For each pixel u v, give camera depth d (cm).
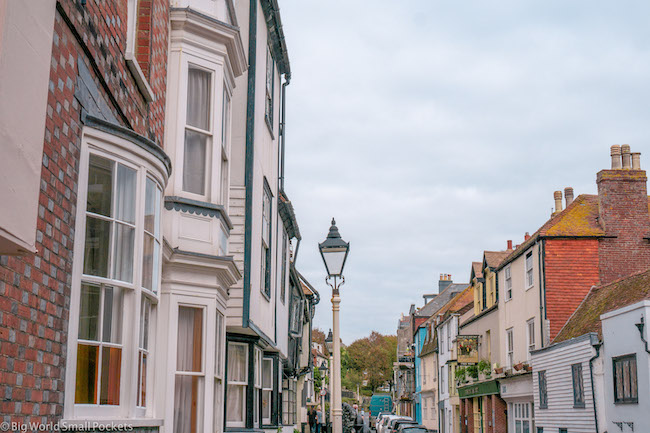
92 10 630
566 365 2122
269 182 1673
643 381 1662
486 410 3138
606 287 2292
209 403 986
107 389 630
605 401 1880
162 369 948
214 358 1016
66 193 559
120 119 736
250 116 1384
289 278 2231
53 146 530
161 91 931
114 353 639
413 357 6044
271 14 1586
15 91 412
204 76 1077
